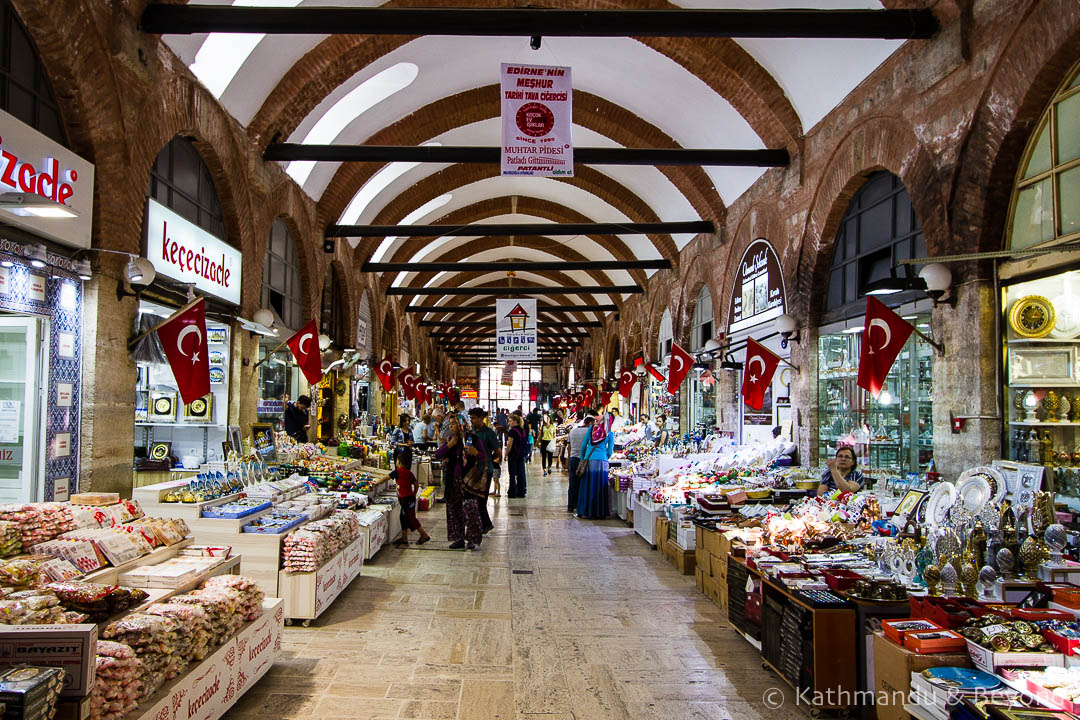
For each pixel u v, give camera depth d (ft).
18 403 15.74
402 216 50.78
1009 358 17.17
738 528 18.75
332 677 13.29
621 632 16.31
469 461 25.84
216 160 24.82
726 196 39.55
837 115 25.99
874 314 19.08
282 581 16.16
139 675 8.80
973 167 18.04
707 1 25.86
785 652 12.98
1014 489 15.10
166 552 13.01
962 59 18.29
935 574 12.05
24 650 7.78
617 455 42.32
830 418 28.02
